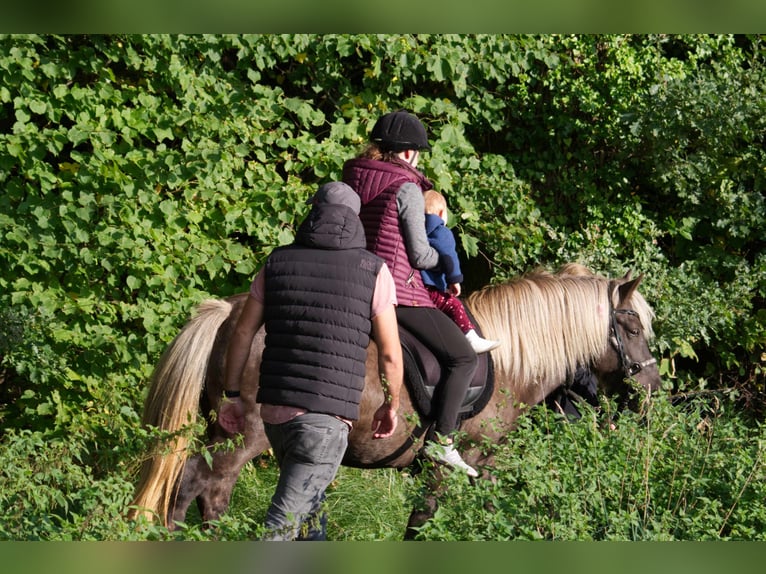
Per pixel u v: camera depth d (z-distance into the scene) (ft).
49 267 31.73
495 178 38.19
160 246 33.04
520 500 20.13
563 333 26.43
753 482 22.84
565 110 41.24
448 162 37.24
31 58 32.45
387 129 23.45
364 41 36.01
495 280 38.45
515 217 38.47
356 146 36.73
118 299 33.45
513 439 21.99
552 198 41.42
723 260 42.65
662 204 43.50
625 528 20.15
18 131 31.94
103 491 18.88
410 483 21.44
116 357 32.65
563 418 24.44
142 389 32.40
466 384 23.39
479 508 19.27
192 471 23.90
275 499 18.65
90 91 32.86
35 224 31.96
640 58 42.09
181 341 24.11
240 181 34.60
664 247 44.34
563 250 40.06
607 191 42.11
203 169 33.37
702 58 43.88
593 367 27.91
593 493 20.83
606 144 41.68
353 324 18.81
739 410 41.32
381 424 20.10
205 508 24.04
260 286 19.77
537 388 26.43
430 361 23.39
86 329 32.17
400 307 23.38
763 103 39.88
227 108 34.76
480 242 40.24
